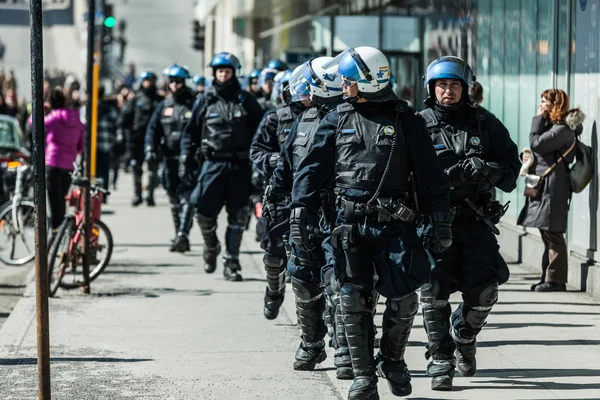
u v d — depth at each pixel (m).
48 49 163.38
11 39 169.50
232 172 29.95
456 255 17.73
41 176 14.94
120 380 19.48
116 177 64.50
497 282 17.67
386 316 16.50
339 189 16.22
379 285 16.09
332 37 61.97
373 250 16.31
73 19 166.50
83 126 36.75
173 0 193.88
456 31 42.56
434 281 17.72
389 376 16.69
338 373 19.19
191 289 29.69
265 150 23.23
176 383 19.23
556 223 27.45
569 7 29.62
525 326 23.45
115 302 27.66
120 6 193.75
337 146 16.23
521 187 34.00
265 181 23.23
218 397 18.23
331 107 18.08
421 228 17.88
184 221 34.66
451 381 17.95
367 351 16.28
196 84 46.97
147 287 30.08
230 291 29.33
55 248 28.16
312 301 19.45
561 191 27.45
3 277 35.34
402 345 16.59
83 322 24.97
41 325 15.16
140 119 52.75
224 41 100.38
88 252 28.95
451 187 16.53
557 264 27.81
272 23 95.19
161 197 61.34
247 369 20.20
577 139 27.34
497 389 18.09
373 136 16.05
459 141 17.70
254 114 29.92
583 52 28.53
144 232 44.06
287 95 22.61
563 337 22.30
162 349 22.03
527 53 33.62
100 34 76.44
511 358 20.44
